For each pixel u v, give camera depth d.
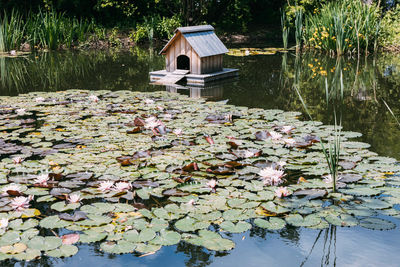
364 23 10.31
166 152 3.59
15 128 4.29
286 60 9.81
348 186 2.95
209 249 2.21
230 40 13.75
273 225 2.43
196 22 14.25
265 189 2.91
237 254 2.21
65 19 12.78
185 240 2.28
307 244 2.30
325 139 3.94
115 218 2.51
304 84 6.98
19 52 11.20
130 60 9.81
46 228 2.43
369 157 3.49
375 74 7.78
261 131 4.02
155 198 2.80
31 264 2.11
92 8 14.44
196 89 6.59
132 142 3.84
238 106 5.37
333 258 2.17
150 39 12.91
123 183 2.83
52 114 4.82
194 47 7.20
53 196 2.82
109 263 2.13
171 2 14.55
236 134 4.04
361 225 2.45
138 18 14.66
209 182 2.86
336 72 8.09
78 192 2.85
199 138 3.94
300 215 2.55
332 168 2.93
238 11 14.51
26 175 3.13
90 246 2.29
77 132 4.12
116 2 13.80
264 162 3.37
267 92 6.36
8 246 2.22
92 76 7.74
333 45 10.70
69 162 3.37
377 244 2.29
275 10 15.59
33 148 3.70
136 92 6.13
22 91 6.41
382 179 3.04
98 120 4.56
